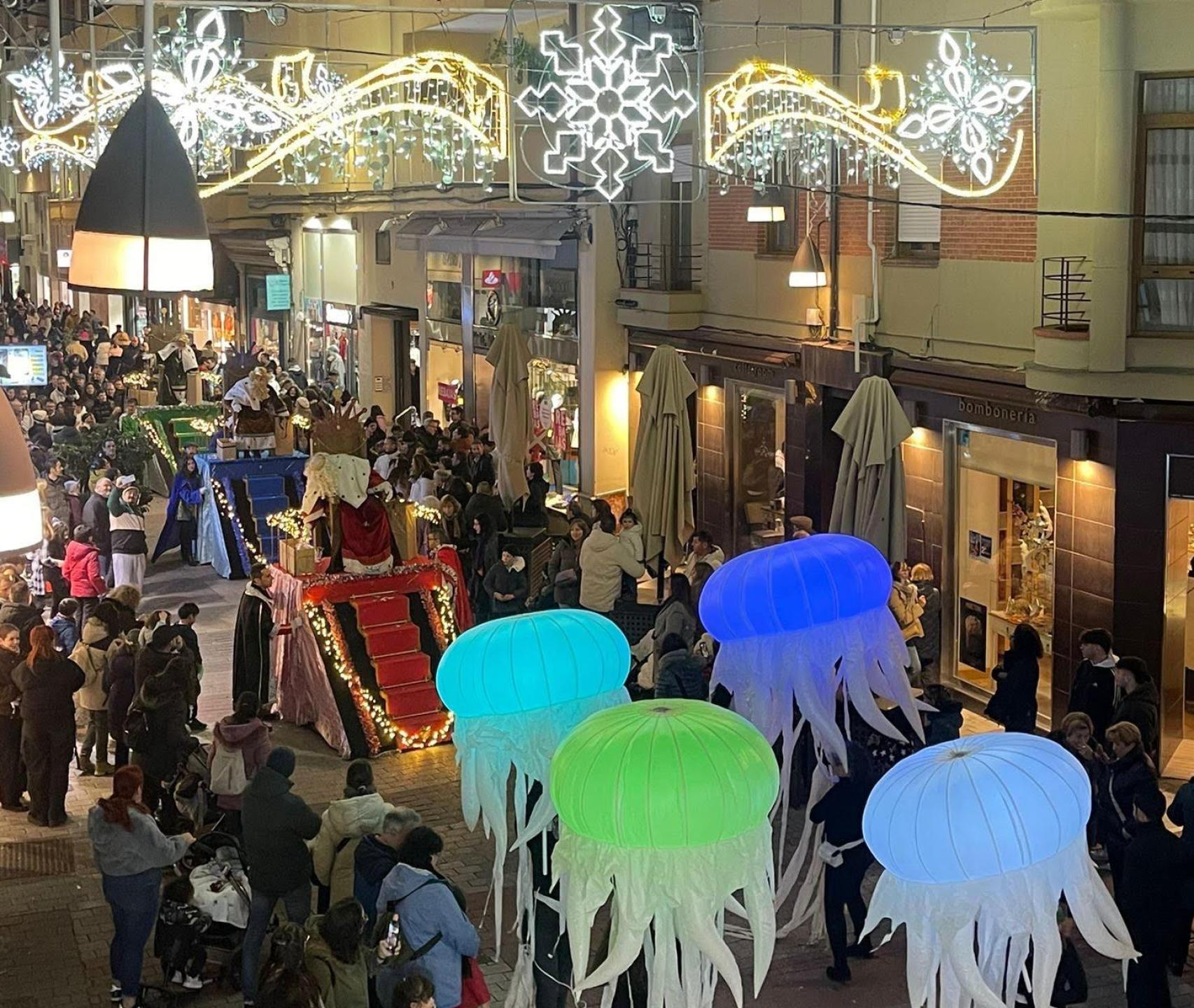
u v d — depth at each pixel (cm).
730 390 2272
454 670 938
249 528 2345
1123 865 1016
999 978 748
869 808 743
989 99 1595
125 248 683
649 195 2384
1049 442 1577
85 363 3691
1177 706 1498
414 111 2209
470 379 2977
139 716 1329
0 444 459
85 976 1097
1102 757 1112
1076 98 1488
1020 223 1616
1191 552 1491
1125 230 1441
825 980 1063
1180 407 1422
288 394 2827
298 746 1595
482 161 2311
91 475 2273
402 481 2214
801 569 987
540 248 2477
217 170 2103
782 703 1001
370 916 983
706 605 1027
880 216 1880
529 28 2608
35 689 1373
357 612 1634
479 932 1149
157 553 2464
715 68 2222
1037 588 1628
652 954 720
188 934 1041
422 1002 796
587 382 2530
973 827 696
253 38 3572
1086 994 989
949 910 709
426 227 2905
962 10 1698
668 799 682
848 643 1005
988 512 1706
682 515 1864
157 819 1134
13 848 1338
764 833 718
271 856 1016
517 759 925
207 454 2481
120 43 3459
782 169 2048
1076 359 1456
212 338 4438
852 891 1052
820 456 2025
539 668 914
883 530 1567
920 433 1805
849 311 1958
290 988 807
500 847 942
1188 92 1434
